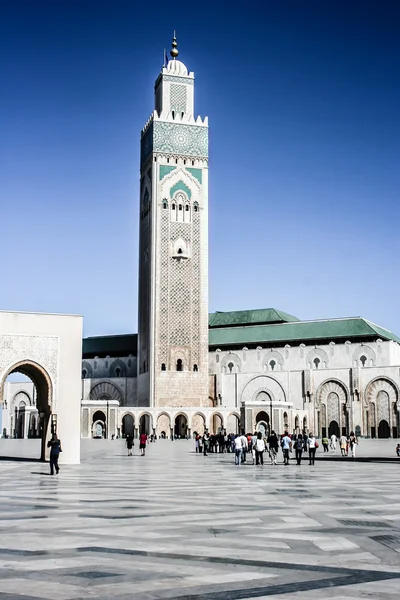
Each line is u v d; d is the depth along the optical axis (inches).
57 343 1369.3
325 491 761.0
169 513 556.4
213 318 4180.6
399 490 772.6
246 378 3673.7
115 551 390.0
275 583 317.1
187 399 3464.6
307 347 3683.6
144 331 3629.4
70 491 756.0
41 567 348.5
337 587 309.6
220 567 350.0
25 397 4158.5
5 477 979.9
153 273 3538.4
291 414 3314.5
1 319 1338.6
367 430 3331.7
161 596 294.7
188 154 3693.4
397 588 308.0
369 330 3599.9
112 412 3272.6
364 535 447.2
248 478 971.9
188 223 3631.9
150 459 1592.0
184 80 3779.5
